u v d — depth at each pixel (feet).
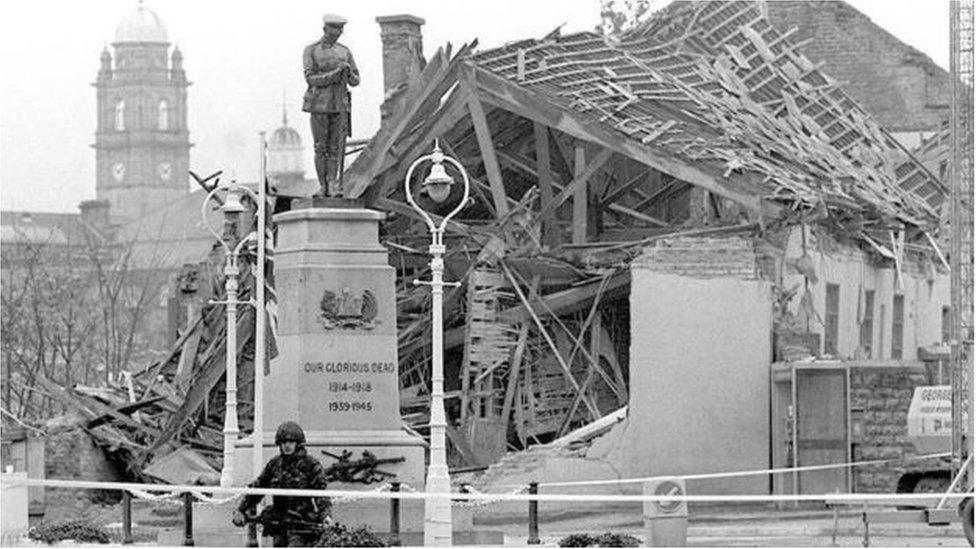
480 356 219.20
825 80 273.33
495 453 216.54
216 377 213.05
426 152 227.61
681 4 268.41
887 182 257.55
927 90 326.85
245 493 122.83
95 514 198.29
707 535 170.71
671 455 206.80
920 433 187.11
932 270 254.68
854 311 232.32
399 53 255.91
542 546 145.69
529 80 226.58
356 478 149.59
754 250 212.84
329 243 152.25
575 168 229.04
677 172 219.82
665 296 209.26
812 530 173.47
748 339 208.23
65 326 385.09
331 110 154.30
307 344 151.43
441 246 142.51
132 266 483.92
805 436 199.72
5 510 148.46
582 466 204.13
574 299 219.20
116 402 223.51
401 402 221.87
